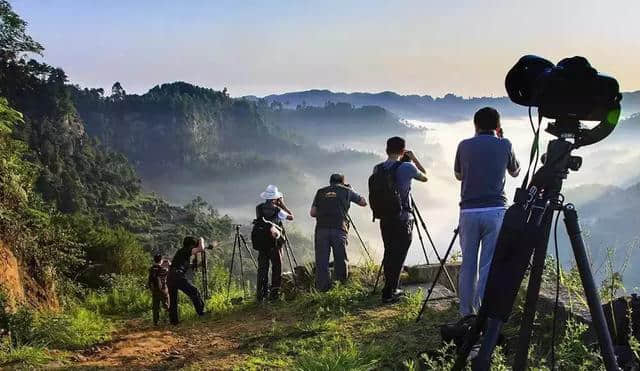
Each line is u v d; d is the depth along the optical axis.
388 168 7.49
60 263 14.41
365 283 9.33
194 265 11.12
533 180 2.68
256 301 10.57
